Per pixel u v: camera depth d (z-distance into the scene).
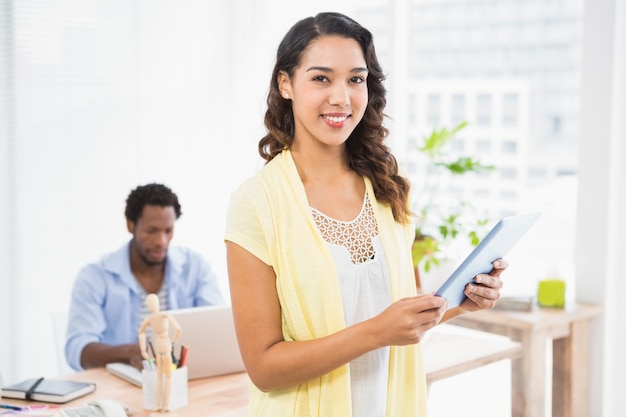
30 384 2.03
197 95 3.70
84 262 3.37
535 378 2.75
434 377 2.20
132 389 2.10
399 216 1.53
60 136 3.29
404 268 1.49
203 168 3.74
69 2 3.28
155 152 3.58
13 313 3.21
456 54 3.65
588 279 2.99
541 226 3.39
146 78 3.53
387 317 1.28
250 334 1.38
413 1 3.74
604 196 2.91
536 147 3.42
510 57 3.47
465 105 3.64
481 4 3.54
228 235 1.40
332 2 3.84
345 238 1.43
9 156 3.18
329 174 1.48
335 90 1.35
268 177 1.44
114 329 2.71
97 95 3.38
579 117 2.96
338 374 1.38
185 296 2.85
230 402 2.00
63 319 2.74
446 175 3.71
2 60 3.15
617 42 2.85
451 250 3.31
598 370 2.97
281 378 1.35
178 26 3.62
